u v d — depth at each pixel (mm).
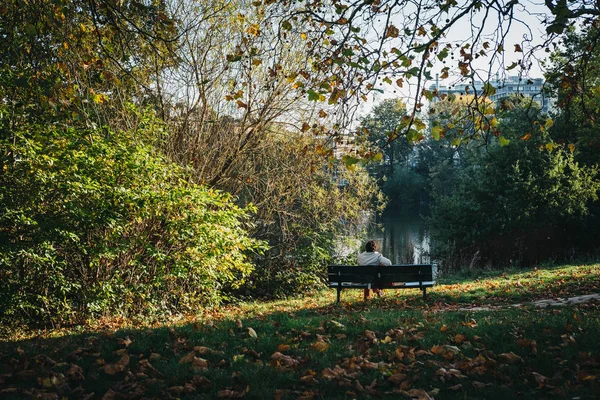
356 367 5539
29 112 10617
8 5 8438
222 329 7434
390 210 72625
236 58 9039
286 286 18828
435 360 5828
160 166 11836
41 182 9852
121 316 11242
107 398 4750
